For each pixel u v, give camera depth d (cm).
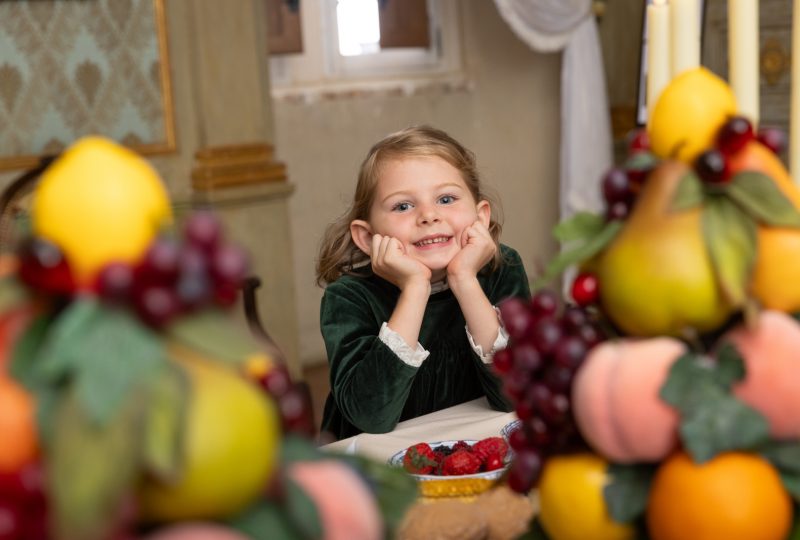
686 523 60
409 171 157
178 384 46
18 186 244
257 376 57
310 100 509
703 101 66
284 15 493
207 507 47
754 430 59
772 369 60
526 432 69
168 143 377
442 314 166
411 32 536
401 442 136
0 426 46
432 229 156
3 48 338
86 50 355
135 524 47
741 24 78
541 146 573
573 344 63
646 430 60
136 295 47
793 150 80
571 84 499
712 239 60
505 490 98
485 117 567
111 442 45
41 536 47
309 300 518
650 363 60
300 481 53
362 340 158
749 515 59
